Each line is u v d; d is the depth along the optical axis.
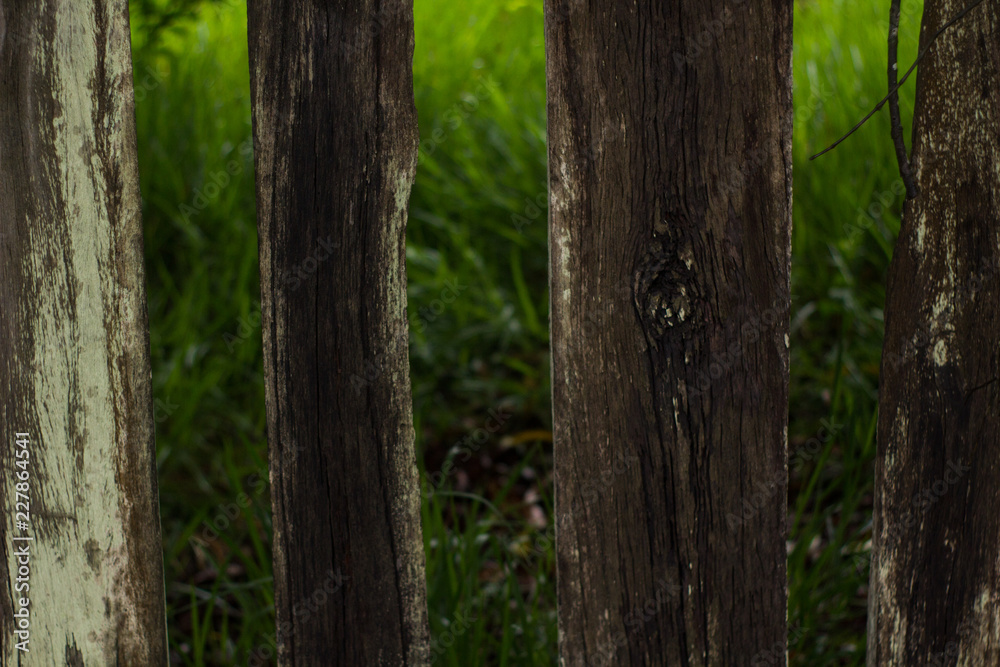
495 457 2.68
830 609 1.82
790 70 1.00
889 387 1.10
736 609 1.12
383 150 1.03
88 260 1.09
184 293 2.76
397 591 1.13
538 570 1.77
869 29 3.21
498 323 2.91
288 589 1.14
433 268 3.01
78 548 1.16
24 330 1.12
